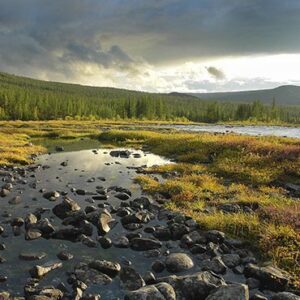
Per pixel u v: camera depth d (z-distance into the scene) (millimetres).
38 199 18078
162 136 50094
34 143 50750
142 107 172875
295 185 21562
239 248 12281
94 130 75438
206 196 18609
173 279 9461
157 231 13422
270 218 14438
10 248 11930
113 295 9219
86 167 29062
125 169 28297
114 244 12469
